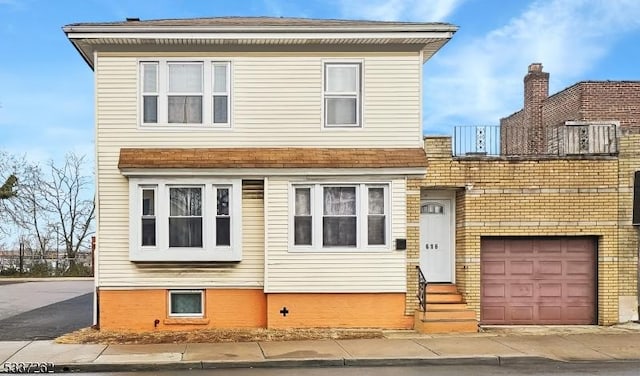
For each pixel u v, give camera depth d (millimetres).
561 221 15195
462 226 15352
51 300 22109
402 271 14703
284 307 14523
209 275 14594
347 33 14539
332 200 14797
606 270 15281
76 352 11992
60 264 38750
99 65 14594
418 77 14961
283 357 11508
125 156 14289
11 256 39312
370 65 14930
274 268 14539
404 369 10930
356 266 14672
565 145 16016
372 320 14656
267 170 14438
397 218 14703
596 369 10844
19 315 17609
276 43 14664
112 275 14445
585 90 21750
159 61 14688
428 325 14203
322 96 14828
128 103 14609
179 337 13516
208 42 14531
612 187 15297
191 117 14734
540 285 15500
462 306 14734
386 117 14891
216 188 14562
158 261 14344
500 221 15133
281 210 14578
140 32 14258
